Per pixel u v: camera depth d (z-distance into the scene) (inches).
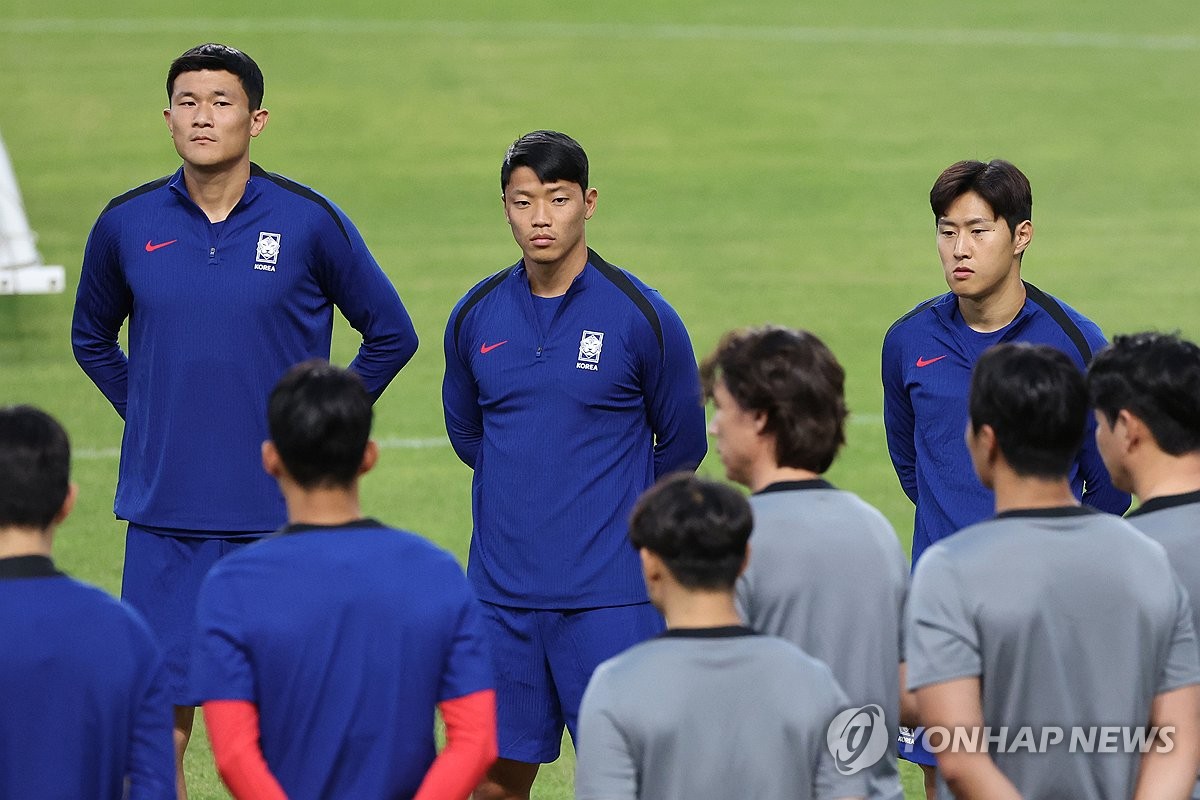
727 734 410.3
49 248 1781.5
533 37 2726.4
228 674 439.8
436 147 2203.5
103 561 1011.3
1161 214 2009.1
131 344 691.4
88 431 1279.5
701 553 415.5
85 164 2069.4
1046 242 1892.2
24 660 420.2
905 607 482.0
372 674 445.7
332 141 2206.0
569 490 634.8
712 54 2650.1
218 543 680.4
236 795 438.0
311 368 462.3
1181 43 2763.3
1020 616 430.9
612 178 2096.5
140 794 433.4
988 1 2984.7
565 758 786.8
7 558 432.1
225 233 673.0
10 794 421.7
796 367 476.1
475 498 663.8
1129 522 472.1
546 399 636.1
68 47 2554.1
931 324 660.7
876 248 1859.0
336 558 448.5
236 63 668.1
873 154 2214.6
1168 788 442.6
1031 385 439.8
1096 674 434.3
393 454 1254.3
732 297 1674.5
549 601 636.1
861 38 2755.9
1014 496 448.5
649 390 648.4
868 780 470.9
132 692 432.5
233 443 674.8
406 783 454.9
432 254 1800.0
